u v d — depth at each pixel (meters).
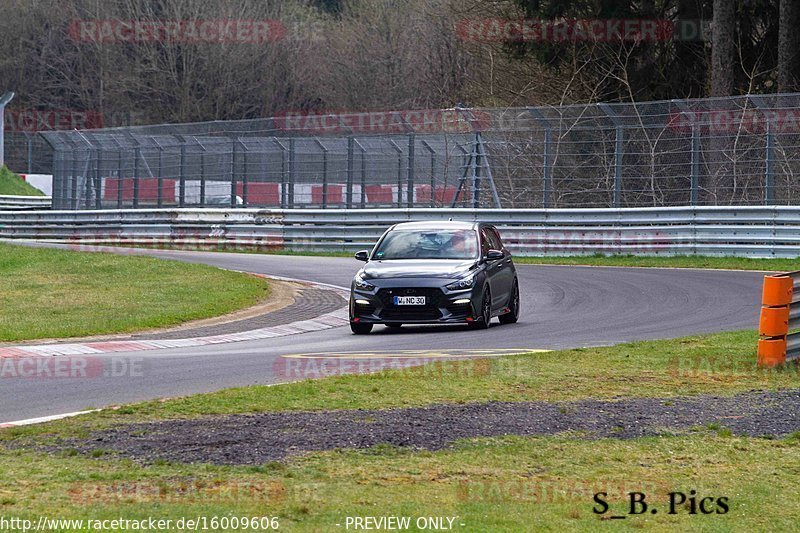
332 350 34.31
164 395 25.47
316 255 76.44
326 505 15.97
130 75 183.62
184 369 29.72
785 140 69.50
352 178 84.56
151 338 38.09
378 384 26.20
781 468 19.08
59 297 48.62
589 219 70.69
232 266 65.38
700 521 16.00
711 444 20.66
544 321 42.22
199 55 180.50
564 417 22.61
